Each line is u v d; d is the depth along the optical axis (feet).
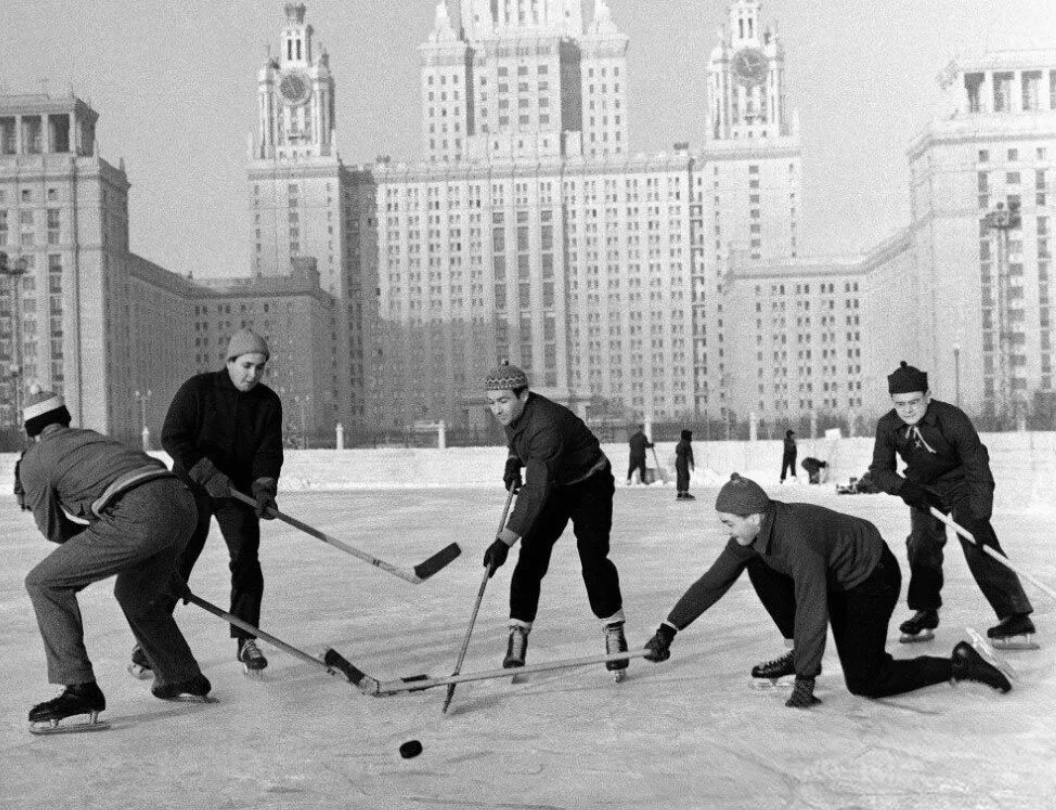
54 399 15.52
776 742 13.30
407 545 40.65
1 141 428.15
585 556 17.20
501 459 125.29
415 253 517.96
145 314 429.38
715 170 508.53
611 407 511.40
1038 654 18.56
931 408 19.33
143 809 11.34
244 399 18.08
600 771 12.30
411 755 12.94
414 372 515.91
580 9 574.15
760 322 463.83
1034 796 11.30
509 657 17.34
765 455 118.93
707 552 36.22
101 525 14.88
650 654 15.14
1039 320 375.25
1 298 383.65
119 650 20.49
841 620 15.08
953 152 379.35
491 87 549.95
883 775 12.03
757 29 526.57
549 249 510.58
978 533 18.84
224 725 14.71
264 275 511.40
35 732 14.39
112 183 396.16
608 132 566.36
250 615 17.92
